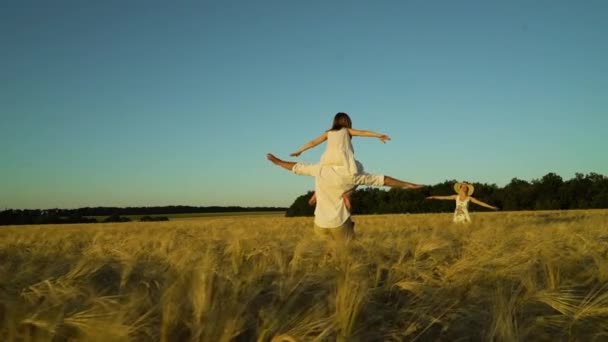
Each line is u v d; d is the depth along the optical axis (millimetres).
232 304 2484
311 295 3172
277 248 4789
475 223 11031
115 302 2385
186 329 2354
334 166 5770
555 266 3963
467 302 3098
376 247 5039
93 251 4941
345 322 2443
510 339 2270
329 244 4777
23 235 10938
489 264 3848
